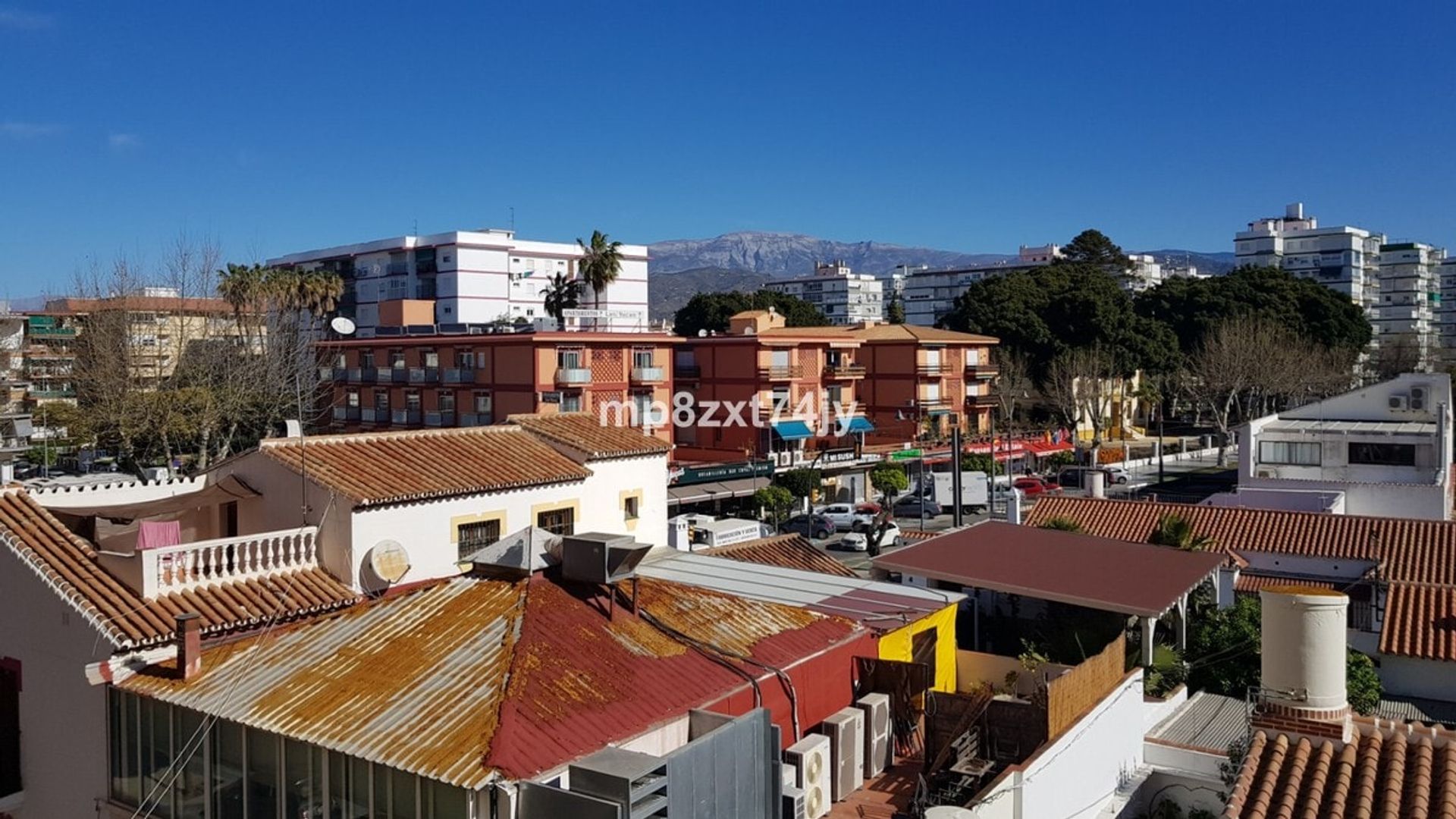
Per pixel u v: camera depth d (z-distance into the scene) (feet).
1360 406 172.04
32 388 245.65
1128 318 316.81
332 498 61.67
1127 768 59.26
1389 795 39.27
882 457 255.70
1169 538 92.84
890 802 50.16
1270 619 44.27
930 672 56.49
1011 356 315.58
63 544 56.03
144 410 174.91
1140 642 76.07
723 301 356.79
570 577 52.47
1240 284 351.25
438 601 51.55
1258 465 168.25
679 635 51.29
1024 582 75.87
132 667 49.37
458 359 249.34
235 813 44.14
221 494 64.03
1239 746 45.60
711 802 39.19
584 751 39.04
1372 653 94.79
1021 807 45.47
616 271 286.66
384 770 38.75
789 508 208.03
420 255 394.73
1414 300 582.76
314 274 291.38
